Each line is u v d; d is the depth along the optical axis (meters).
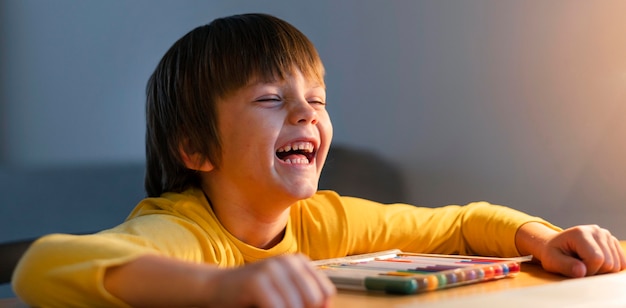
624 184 1.26
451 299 0.58
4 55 1.59
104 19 1.56
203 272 0.53
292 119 0.88
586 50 1.27
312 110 0.88
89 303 0.57
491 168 1.34
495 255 0.99
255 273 0.49
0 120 1.59
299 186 0.88
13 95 1.59
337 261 0.79
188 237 0.80
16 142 1.59
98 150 1.56
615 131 1.26
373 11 1.42
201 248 0.83
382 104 1.41
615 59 1.25
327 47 1.46
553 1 1.29
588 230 0.83
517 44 1.31
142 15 1.54
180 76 0.93
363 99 1.43
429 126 1.38
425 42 1.38
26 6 1.58
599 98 1.27
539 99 1.30
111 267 0.57
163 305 0.54
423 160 1.38
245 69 0.88
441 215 1.06
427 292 0.64
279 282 0.49
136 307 0.56
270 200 0.89
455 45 1.35
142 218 0.81
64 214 1.56
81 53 1.56
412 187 1.39
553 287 0.63
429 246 1.03
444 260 0.79
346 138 1.45
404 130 1.39
